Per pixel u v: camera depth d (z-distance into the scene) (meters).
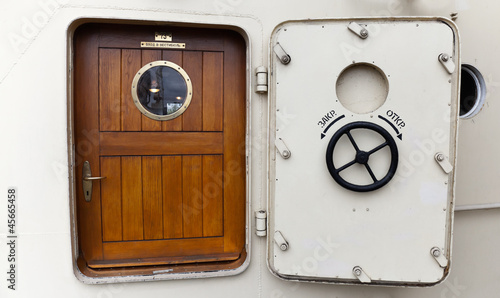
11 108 1.19
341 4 1.32
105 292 1.29
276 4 1.29
